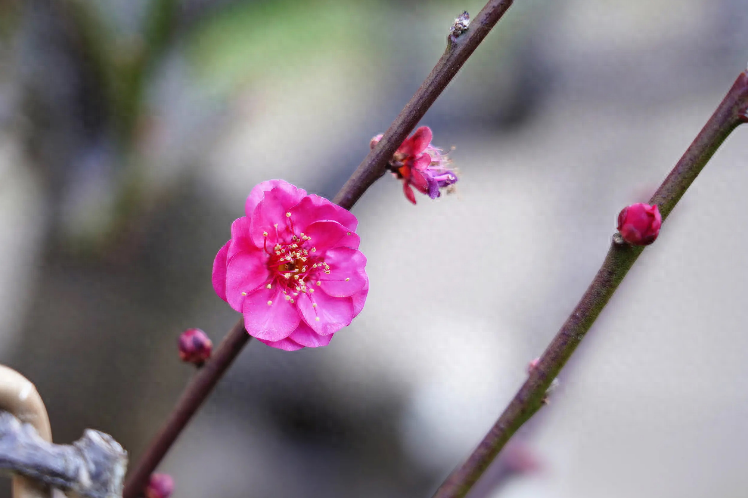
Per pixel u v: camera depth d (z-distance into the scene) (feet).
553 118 3.53
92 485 1.55
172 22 2.92
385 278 2.89
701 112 3.44
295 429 2.72
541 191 3.20
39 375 2.59
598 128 3.45
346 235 1.70
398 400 2.68
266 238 1.70
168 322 2.84
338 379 2.70
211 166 3.10
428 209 3.11
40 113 2.79
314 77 3.42
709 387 2.43
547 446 2.11
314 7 3.34
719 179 2.98
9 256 2.67
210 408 2.71
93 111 2.87
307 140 3.27
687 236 2.81
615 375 2.44
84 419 2.62
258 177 3.15
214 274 1.69
